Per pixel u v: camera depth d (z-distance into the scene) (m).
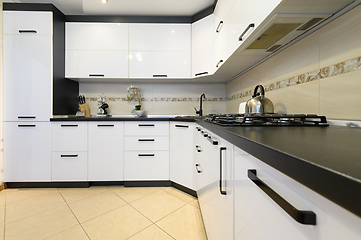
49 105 2.19
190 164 1.97
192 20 2.46
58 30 2.30
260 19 1.02
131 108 2.85
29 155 2.18
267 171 0.42
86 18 2.43
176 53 2.47
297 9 0.90
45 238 1.30
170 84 2.88
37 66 2.18
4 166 2.17
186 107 2.88
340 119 0.95
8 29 2.17
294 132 0.66
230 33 1.57
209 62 2.29
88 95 2.81
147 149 2.22
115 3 2.26
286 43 1.33
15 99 2.17
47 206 1.75
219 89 2.90
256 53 1.54
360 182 0.18
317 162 0.27
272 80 1.58
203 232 1.37
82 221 1.51
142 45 2.46
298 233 0.31
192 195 1.98
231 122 1.04
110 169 2.21
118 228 1.42
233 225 0.65
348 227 0.22
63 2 2.44
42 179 2.18
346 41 0.90
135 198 1.92
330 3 0.85
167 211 1.66
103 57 2.45
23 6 2.17
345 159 0.28
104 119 2.20
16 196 1.97
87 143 2.19
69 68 2.42
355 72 0.86
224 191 0.76
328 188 0.23
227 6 1.64
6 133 2.17
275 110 1.54
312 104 1.13
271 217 0.40
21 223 1.48
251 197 0.50
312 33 1.12
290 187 0.33
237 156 0.61
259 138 0.51
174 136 2.16
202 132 1.35
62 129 2.18
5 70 2.17
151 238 1.31
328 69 1.01
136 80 2.70
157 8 2.36
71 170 2.19
